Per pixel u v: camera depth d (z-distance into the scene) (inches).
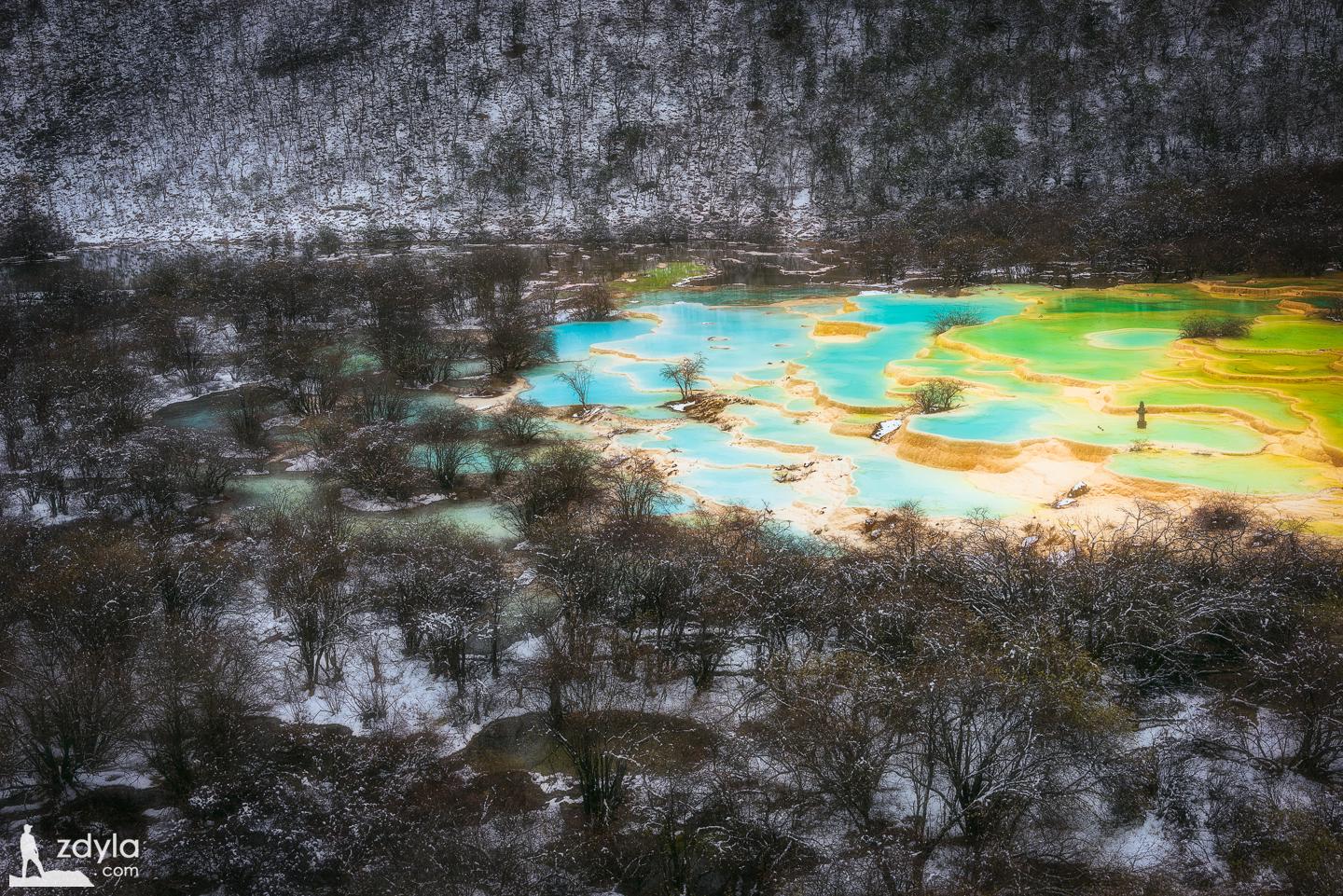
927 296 2849.4
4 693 951.6
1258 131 4333.2
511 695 987.9
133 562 1112.2
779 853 754.8
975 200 4234.7
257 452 1716.3
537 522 1317.7
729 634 1001.5
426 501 1499.8
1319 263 2827.3
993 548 1091.9
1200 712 879.1
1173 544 1095.0
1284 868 716.7
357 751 901.2
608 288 3309.5
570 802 852.0
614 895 749.9
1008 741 784.3
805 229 4325.8
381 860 756.6
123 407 1777.8
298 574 1109.7
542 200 4744.1
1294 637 907.4
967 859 744.3
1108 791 786.8
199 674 919.0
